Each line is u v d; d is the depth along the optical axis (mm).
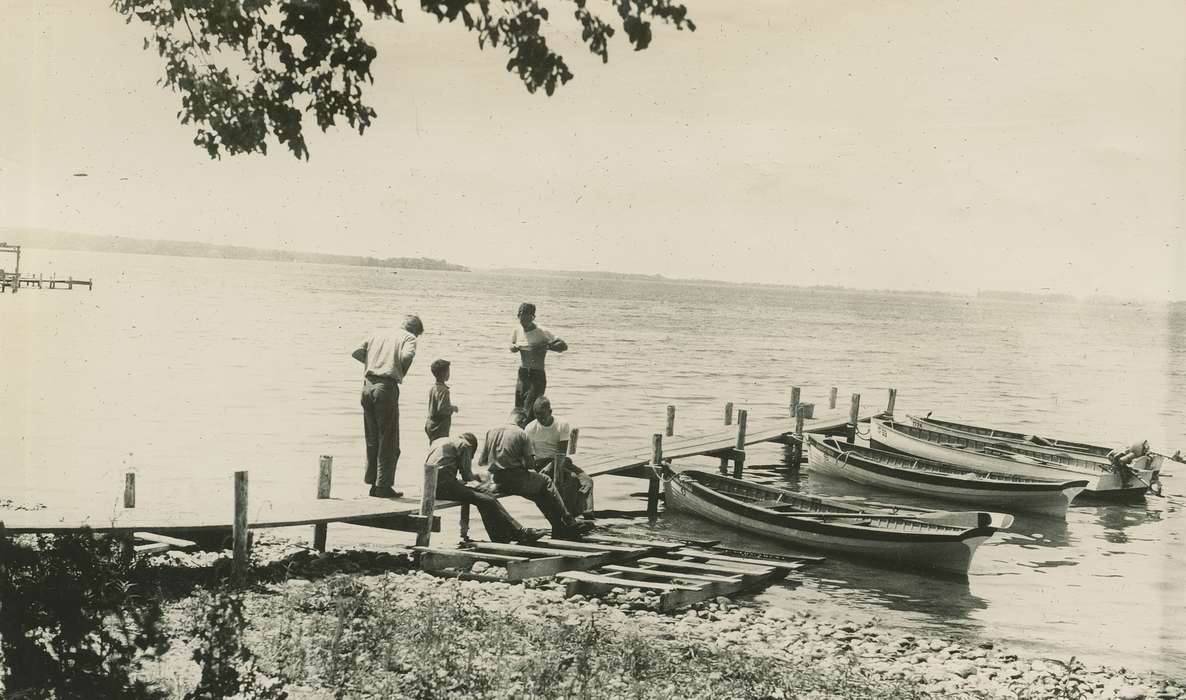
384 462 14258
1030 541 18969
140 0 8188
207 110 8211
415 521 13508
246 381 39156
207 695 7344
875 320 149625
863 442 32656
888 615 13289
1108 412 44594
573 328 90375
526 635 9922
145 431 26812
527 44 7121
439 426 14734
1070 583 15484
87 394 33250
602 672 8906
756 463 27812
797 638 11586
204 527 11805
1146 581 15648
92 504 16328
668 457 21672
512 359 54469
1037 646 12195
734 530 18234
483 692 8070
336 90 8297
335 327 72062
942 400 46969
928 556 15508
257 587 11203
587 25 7020
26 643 7406
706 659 9758
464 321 89625
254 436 26750
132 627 8234
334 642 8680
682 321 113938
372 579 12625
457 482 14086
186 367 42938
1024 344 101375
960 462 26609
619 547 14617
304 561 13133
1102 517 21734
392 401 14141
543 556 13828
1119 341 114062
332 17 7988
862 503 18469
